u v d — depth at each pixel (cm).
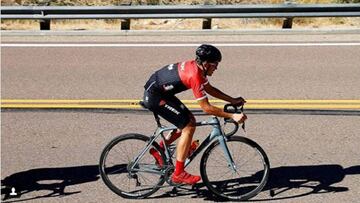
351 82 1005
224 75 1041
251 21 1488
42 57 1163
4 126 839
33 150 764
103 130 824
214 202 643
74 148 770
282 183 679
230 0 1689
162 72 601
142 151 635
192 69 585
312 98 931
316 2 1642
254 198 650
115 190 647
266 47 1218
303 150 759
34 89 982
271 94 949
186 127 611
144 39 1288
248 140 636
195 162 725
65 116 872
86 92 966
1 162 730
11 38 1302
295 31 1311
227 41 1264
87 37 1310
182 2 1691
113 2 1697
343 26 1445
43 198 648
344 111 882
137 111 890
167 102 605
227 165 696
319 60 1128
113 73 1059
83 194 657
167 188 670
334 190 662
